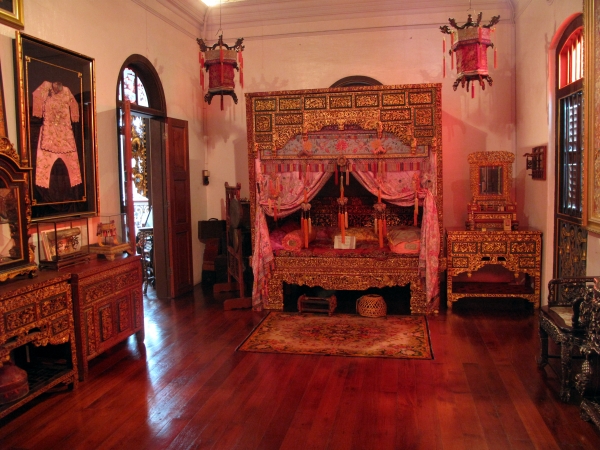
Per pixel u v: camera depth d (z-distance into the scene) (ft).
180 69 22.99
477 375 13.43
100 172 17.19
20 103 13.47
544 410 11.45
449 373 13.60
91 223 16.66
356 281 19.66
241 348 15.81
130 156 16.51
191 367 14.37
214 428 10.93
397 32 23.08
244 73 24.67
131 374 13.94
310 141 19.69
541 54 18.79
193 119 24.18
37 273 12.85
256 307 20.07
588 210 14.38
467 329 17.34
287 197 20.01
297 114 19.53
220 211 25.49
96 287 13.94
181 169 22.68
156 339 16.84
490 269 22.66
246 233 23.48
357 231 21.95
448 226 23.22
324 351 15.46
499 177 20.04
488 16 22.34
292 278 20.06
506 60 22.36
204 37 25.04
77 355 13.35
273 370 14.06
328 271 19.81
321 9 23.36
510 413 11.34
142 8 19.83
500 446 10.01
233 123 25.03
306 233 20.34
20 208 12.34
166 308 20.65
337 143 19.57
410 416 11.28
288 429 10.81
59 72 14.94
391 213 22.77
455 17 22.54
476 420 11.04
